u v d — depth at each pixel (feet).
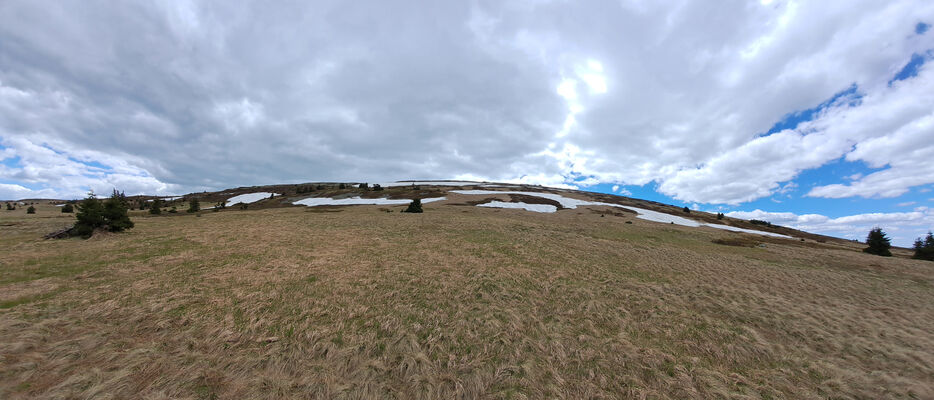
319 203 264.72
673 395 22.45
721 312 40.04
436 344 27.68
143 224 99.19
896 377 25.58
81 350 22.85
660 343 30.58
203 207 274.57
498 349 27.32
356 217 134.00
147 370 21.15
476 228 109.19
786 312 40.52
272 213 163.02
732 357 28.66
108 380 19.49
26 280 39.22
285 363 23.61
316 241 75.41
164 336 26.50
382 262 56.80
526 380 23.11
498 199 259.60
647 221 192.85
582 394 22.07
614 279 54.13
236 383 20.86
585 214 206.28
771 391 23.40
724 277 62.95
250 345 25.80
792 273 72.38
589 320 34.99
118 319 28.78
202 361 22.82
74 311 29.68
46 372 19.97
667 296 45.55
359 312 33.63
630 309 39.50
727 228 223.10
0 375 18.99
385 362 24.75
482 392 21.93
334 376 22.56
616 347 28.35
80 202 75.05
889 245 130.41
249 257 56.03
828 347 31.81
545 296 43.29
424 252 66.80
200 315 30.53
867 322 39.68
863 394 23.47
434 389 21.71
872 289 62.23
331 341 26.99
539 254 71.46
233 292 37.47
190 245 64.85
